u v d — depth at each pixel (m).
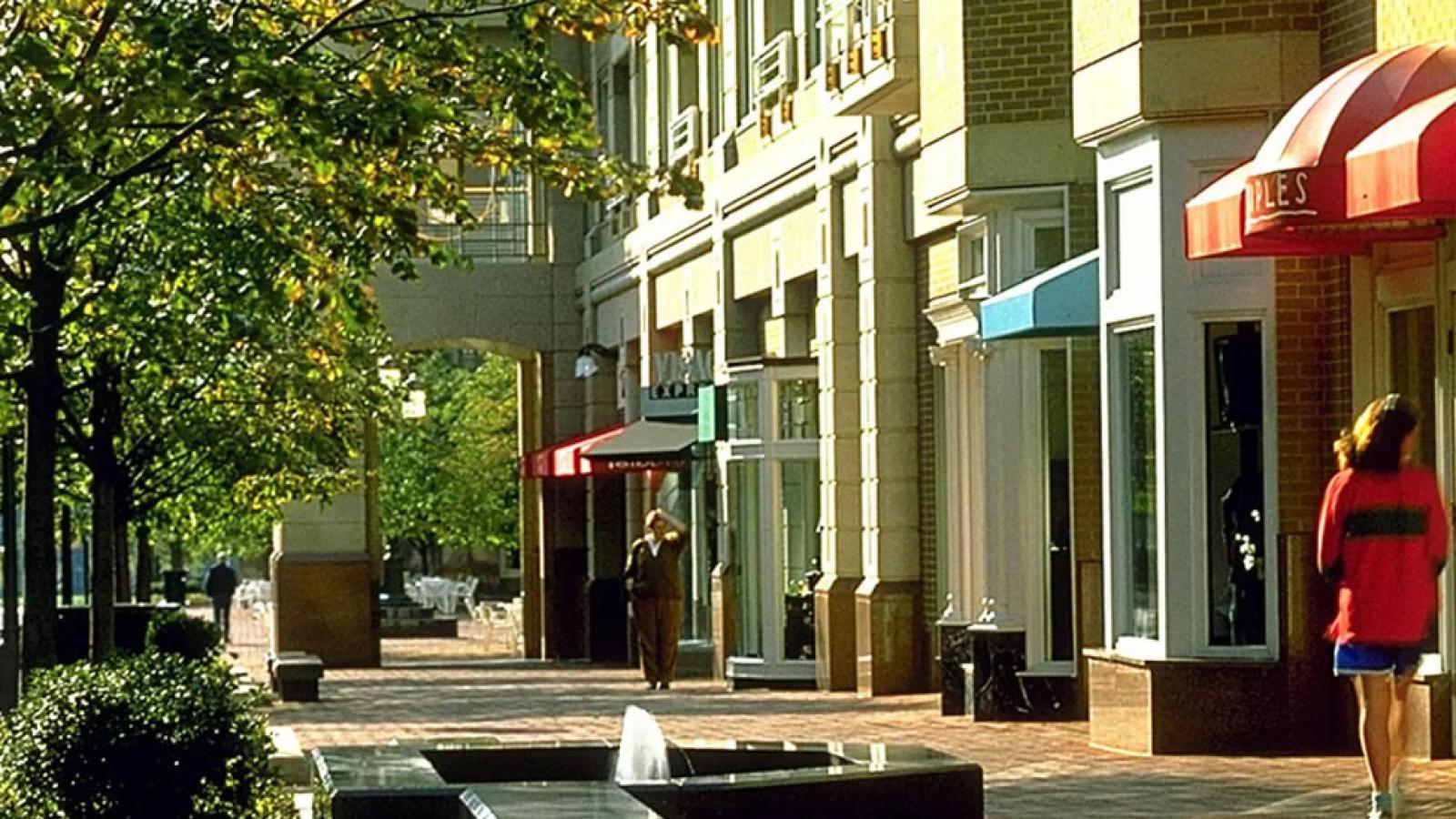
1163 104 28.33
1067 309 31.84
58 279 31.12
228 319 32.09
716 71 58.44
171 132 25.36
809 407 50.22
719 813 15.36
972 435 39.91
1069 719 35.38
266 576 178.25
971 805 15.90
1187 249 26.59
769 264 52.84
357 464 67.69
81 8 23.58
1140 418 29.58
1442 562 20.72
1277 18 28.14
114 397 38.59
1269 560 28.36
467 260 27.91
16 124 22.64
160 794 19.52
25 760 19.44
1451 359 25.56
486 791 13.80
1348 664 20.62
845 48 41.66
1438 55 24.30
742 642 51.03
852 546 46.81
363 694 51.03
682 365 60.69
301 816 22.03
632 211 66.25
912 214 43.38
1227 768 26.47
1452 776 24.09
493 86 25.56
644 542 50.72
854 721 36.97
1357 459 20.75
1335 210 23.89
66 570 56.62
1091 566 34.91
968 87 35.62
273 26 25.73
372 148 23.48
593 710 43.09
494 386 122.12
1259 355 28.45
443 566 148.00
